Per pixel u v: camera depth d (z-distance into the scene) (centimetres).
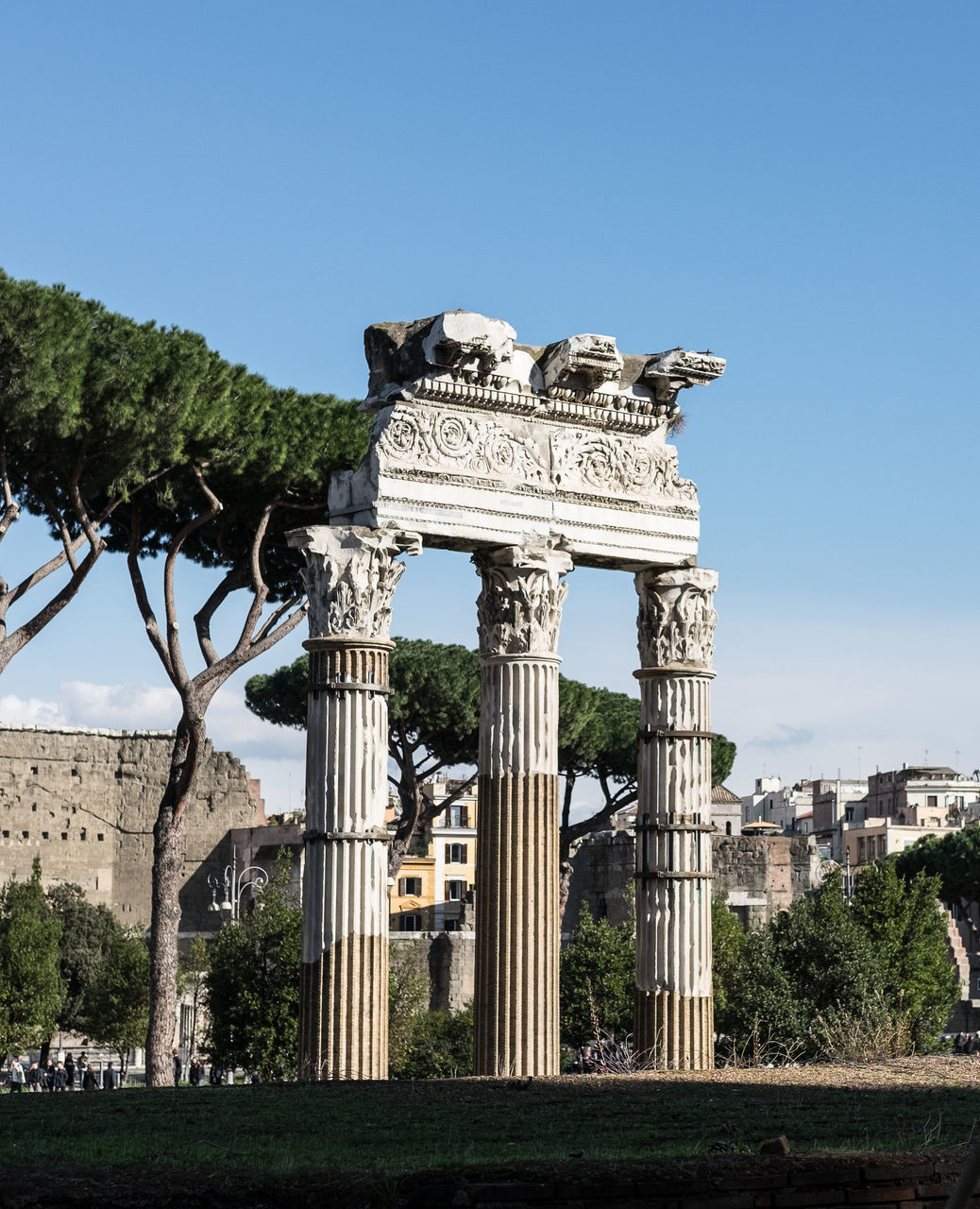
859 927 5400
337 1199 1347
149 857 11550
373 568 2747
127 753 11612
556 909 2884
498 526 2875
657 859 3017
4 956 7231
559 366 2914
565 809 8781
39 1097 2223
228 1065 5131
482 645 2948
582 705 8350
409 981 6234
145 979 7625
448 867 13138
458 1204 1336
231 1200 1346
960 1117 1927
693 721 3052
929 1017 5691
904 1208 1438
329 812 2700
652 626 3075
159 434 3741
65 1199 1304
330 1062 2648
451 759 7862
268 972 5150
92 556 3850
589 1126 1873
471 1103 2105
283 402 4103
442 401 2853
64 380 3597
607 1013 5981
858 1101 2092
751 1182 1401
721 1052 4500
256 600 4197
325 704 2727
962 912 13512
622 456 3022
